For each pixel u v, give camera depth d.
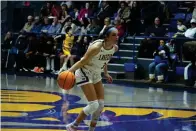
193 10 16.27
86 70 6.62
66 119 8.52
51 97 11.48
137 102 10.91
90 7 19.20
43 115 8.90
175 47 14.76
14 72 18.08
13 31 21.22
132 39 16.88
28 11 21.39
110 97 11.73
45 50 17.66
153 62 14.76
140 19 17.39
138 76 15.67
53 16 19.34
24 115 8.85
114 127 7.87
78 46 16.58
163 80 14.57
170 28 16.73
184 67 14.08
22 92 12.34
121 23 17.02
